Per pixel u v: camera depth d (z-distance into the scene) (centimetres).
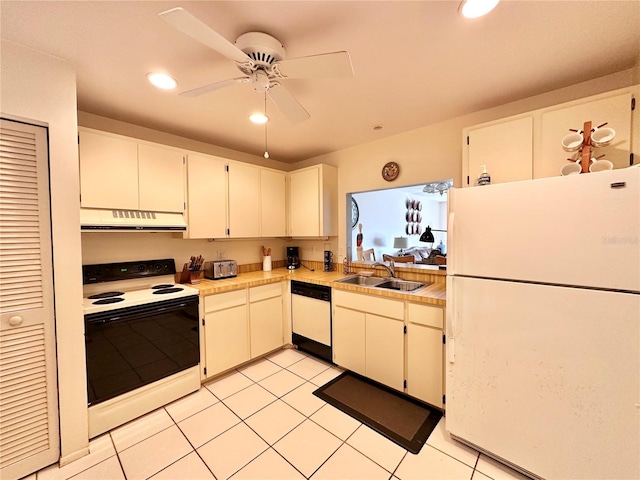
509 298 142
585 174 121
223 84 141
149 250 248
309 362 277
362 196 482
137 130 244
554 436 131
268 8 116
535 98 193
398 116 228
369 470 150
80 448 159
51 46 140
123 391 183
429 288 231
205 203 259
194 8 116
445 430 180
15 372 142
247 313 264
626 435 115
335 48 143
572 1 113
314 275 303
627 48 143
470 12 118
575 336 125
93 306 173
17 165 142
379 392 223
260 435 176
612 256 116
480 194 150
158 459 157
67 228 155
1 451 138
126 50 143
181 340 215
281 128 253
